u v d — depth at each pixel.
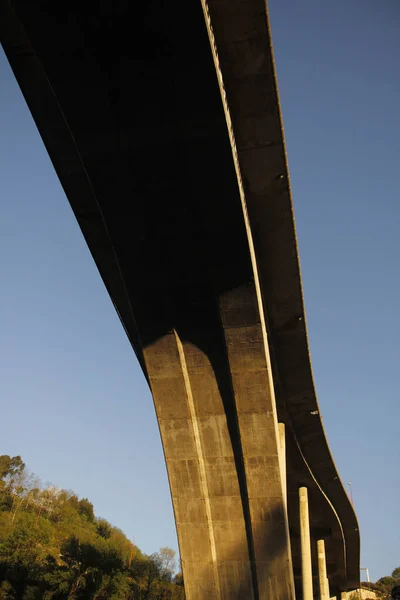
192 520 20.52
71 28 13.31
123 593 42.50
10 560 38.09
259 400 19.73
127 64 13.91
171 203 17.14
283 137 16.11
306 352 22.64
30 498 91.38
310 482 32.91
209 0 13.54
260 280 20.11
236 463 20.45
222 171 15.54
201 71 13.69
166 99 14.43
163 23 12.95
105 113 14.80
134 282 18.86
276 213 18.05
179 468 20.64
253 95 15.34
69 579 37.88
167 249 18.38
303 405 25.69
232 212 16.36
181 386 20.25
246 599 19.88
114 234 17.80
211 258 17.50
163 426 20.64
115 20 13.05
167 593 56.16
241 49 14.47
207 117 14.49
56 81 14.31
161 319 19.52
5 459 100.62
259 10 13.71
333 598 58.59
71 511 96.81
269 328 21.78
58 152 16.86
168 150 15.71
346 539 43.34
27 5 12.98
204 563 20.27
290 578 19.58
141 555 89.88
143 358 20.75
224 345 19.98
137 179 16.58
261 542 19.91
